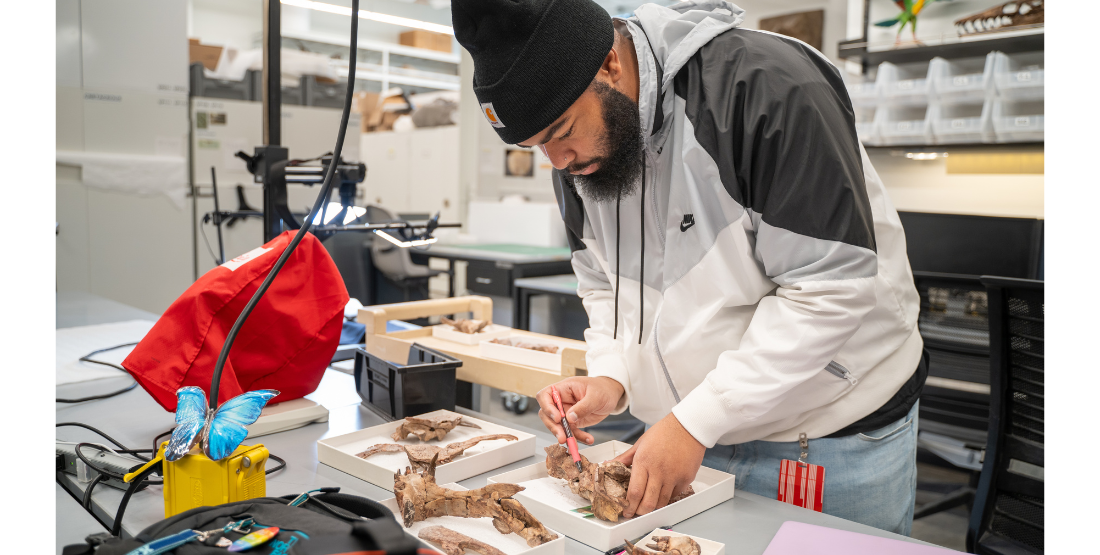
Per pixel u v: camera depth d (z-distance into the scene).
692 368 1.02
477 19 0.84
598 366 1.10
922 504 2.51
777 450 1.05
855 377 0.99
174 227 3.54
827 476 1.02
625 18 1.04
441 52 7.60
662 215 1.02
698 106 0.93
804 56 0.93
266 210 1.40
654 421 1.15
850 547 0.72
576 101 0.84
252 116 3.78
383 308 1.52
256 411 0.77
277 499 0.70
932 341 2.33
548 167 5.39
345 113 0.85
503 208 4.77
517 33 0.82
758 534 0.80
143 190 3.43
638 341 1.09
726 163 0.90
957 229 2.31
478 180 5.58
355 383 1.34
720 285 0.97
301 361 1.19
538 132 0.85
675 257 1.00
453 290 4.52
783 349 0.84
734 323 1.00
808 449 1.03
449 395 1.21
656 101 0.93
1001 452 1.48
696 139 0.92
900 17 3.10
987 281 1.42
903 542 0.74
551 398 0.99
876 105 3.12
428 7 6.89
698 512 0.85
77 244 3.29
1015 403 1.46
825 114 0.86
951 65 3.04
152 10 3.42
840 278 0.85
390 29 7.76
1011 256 2.25
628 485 0.82
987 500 1.49
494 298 3.94
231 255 3.75
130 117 3.41
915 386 1.08
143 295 3.49
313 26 7.35
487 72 0.84
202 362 1.07
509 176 5.55
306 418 1.17
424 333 1.61
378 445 1.01
